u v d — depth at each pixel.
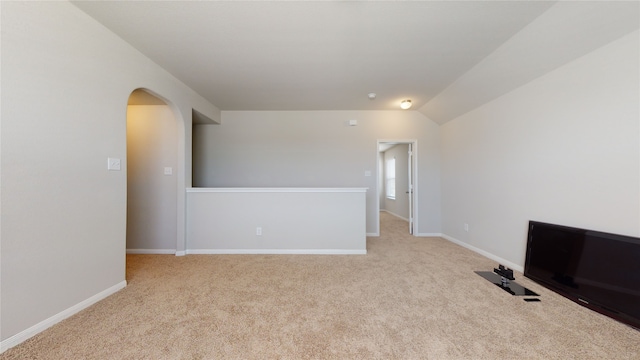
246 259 3.09
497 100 3.00
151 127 3.36
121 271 2.21
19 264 1.47
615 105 1.78
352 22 1.99
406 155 6.32
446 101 3.72
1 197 1.39
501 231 2.93
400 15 1.91
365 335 1.55
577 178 2.05
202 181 4.56
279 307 1.89
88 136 1.89
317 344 1.46
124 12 1.86
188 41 2.27
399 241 4.07
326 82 3.25
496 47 2.36
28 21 1.51
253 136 4.57
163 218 3.36
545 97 2.34
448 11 1.86
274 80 3.18
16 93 1.45
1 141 1.39
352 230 3.35
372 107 4.37
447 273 2.59
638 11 1.53
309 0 1.74
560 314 1.78
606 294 1.76
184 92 3.30
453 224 4.05
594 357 1.35
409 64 2.73
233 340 1.50
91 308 1.86
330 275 2.55
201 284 2.32
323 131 4.57
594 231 1.89
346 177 4.57
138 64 2.43
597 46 1.85
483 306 1.90
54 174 1.65
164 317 1.75
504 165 2.88
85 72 1.87
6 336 1.41
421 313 1.80
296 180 4.56
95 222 1.95
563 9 1.76
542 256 2.31
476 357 1.35
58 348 1.42
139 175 3.36
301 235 3.36
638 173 1.66
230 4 1.79
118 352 1.39
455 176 4.00
